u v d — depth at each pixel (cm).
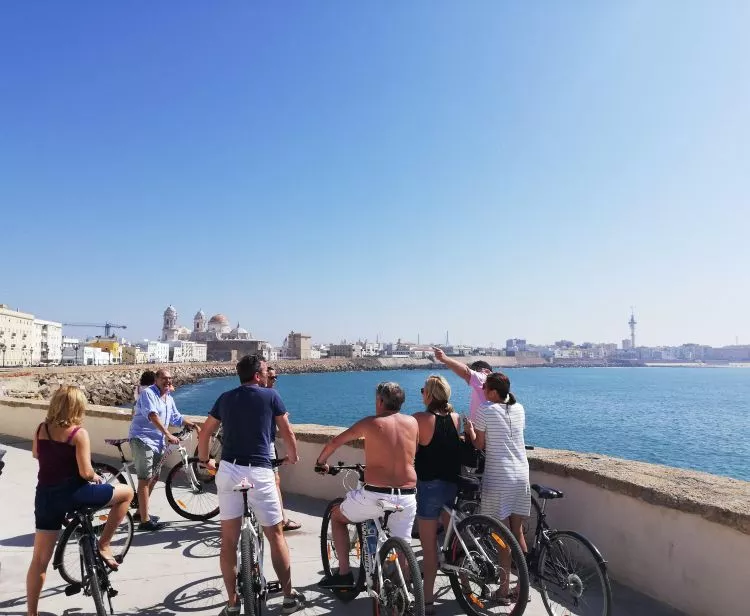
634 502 455
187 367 13800
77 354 12644
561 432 4622
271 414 429
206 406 7281
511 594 389
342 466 449
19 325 11275
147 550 549
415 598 339
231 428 418
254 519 427
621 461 532
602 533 484
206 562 521
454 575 425
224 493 409
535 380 16375
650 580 439
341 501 464
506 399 465
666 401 8156
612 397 8981
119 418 993
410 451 411
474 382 543
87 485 406
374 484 403
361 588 429
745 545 375
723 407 7112
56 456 396
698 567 403
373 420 411
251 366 436
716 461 3300
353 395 9406
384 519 391
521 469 444
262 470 414
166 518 650
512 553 382
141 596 448
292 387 11912
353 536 466
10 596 447
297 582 480
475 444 456
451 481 443
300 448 748
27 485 800
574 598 388
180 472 666
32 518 650
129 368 9919
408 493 404
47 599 442
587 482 498
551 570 407
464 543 414
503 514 433
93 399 6575
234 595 398
